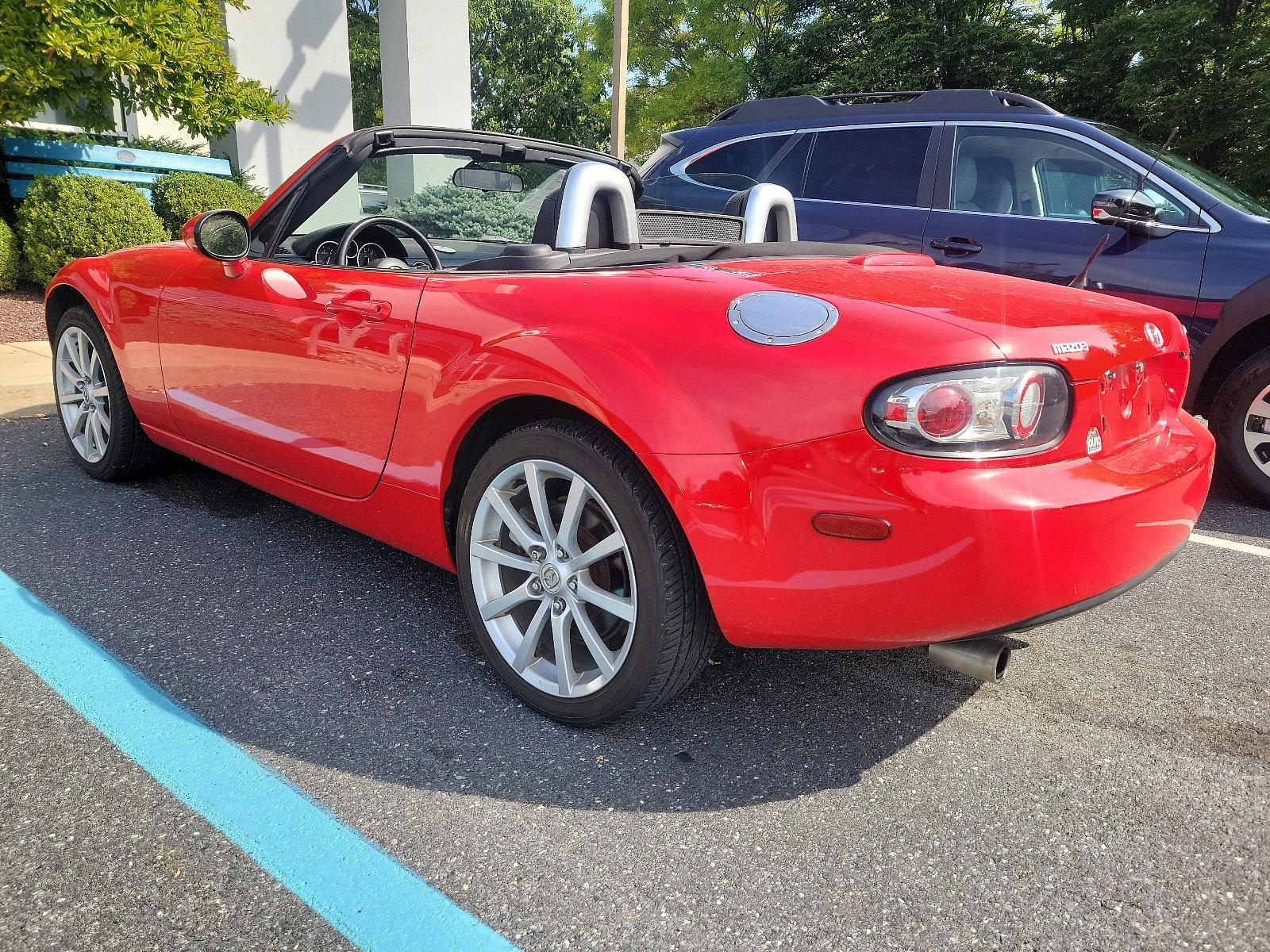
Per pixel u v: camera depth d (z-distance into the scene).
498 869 1.72
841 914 1.64
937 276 2.29
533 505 2.17
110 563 3.05
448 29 11.46
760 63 24.16
